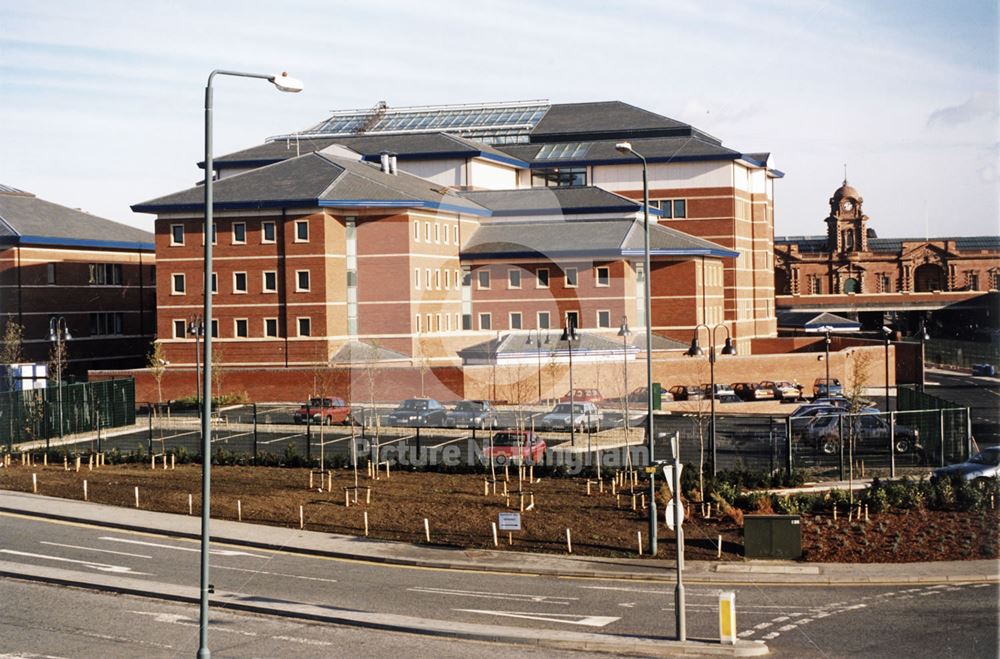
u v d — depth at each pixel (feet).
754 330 341.82
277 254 241.96
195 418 213.87
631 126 349.00
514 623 79.41
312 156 260.01
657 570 95.55
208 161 67.56
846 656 70.59
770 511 114.21
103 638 77.51
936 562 96.73
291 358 241.55
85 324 291.58
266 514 119.03
